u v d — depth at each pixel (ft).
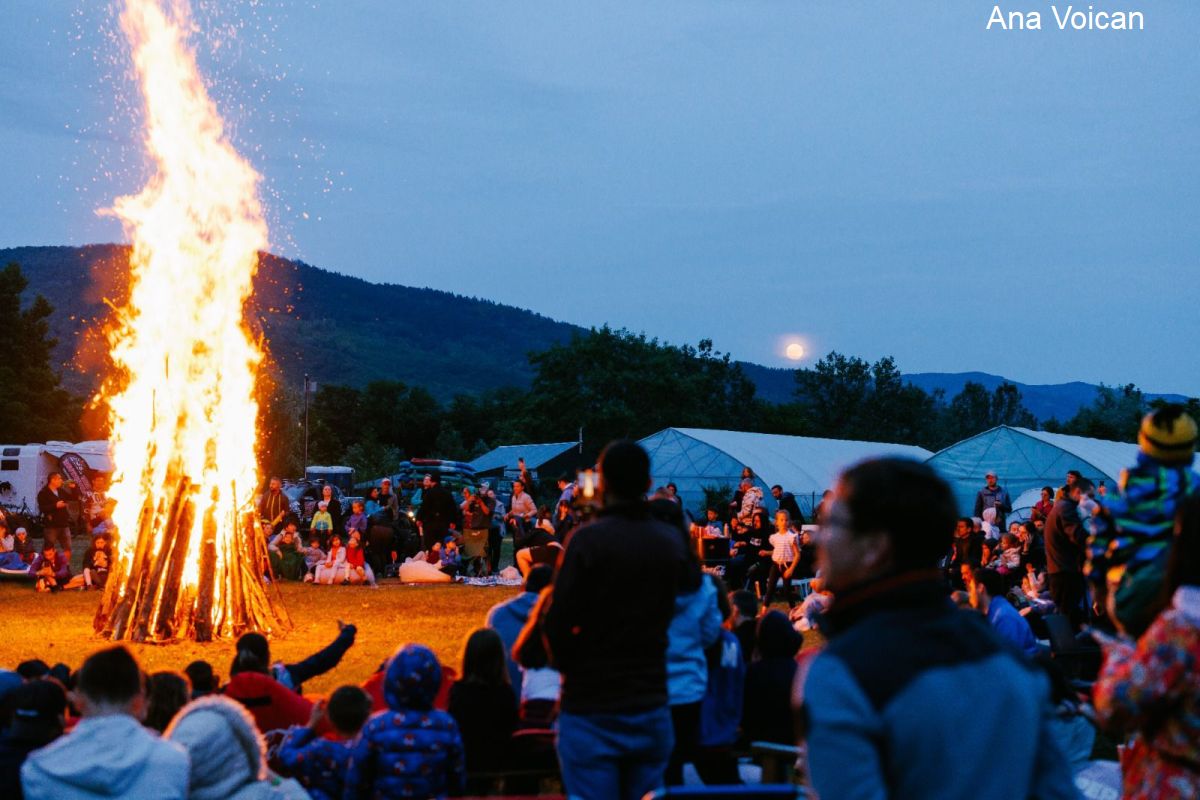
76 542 123.03
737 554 73.77
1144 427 16.30
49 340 220.64
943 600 9.22
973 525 67.97
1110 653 12.53
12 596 71.20
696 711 21.49
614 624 16.76
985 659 8.86
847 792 8.37
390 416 401.90
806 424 356.38
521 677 27.58
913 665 8.61
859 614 9.21
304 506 120.67
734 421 351.05
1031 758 8.80
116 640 51.34
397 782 19.24
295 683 32.30
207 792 17.53
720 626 21.94
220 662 47.03
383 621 59.47
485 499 91.30
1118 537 16.16
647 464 17.29
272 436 248.52
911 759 8.48
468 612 63.62
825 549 9.43
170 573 52.13
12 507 137.49
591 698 16.85
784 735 24.31
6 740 17.93
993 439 129.59
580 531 16.96
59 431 213.05
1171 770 12.04
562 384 319.68
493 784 23.36
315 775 21.58
